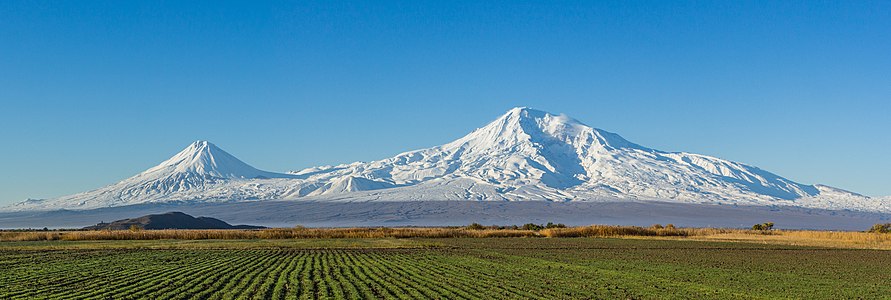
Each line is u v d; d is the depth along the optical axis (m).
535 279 46.62
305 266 55.56
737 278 48.78
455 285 42.84
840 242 97.44
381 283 43.50
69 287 41.81
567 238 110.12
